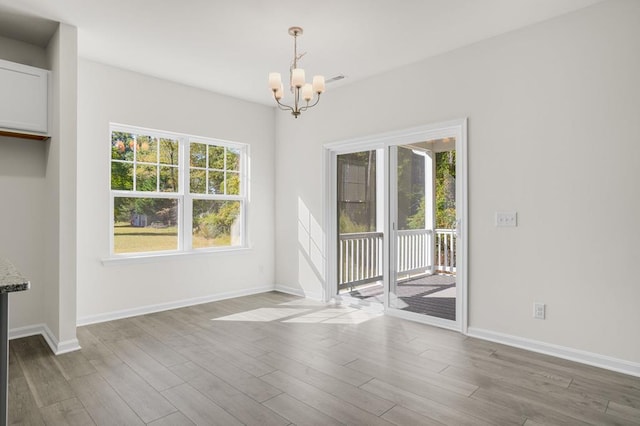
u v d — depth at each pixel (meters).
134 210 4.23
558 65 2.98
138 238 4.25
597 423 2.05
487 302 3.39
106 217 3.94
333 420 2.08
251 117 5.23
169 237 4.52
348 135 4.55
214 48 3.56
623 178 2.70
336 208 4.89
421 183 3.95
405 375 2.65
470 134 3.49
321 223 4.88
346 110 4.57
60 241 3.09
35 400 2.30
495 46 3.33
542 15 2.96
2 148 3.40
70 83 3.13
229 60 3.84
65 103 3.11
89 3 2.80
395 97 4.07
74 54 3.15
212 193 4.91
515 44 3.21
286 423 2.05
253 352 3.08
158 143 4.43
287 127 5.34
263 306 4.58
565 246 2.96
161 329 3.67
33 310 3.55
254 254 5.29
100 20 3.05
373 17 2.98
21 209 3.49
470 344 3.27
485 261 3.40
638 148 2.63
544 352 3.05
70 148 3.13
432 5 2.80
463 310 3.54
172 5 2.82
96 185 3.88
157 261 4.32
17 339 3.41
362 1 2.75
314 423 2.05
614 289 2.73
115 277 4.01
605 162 2.77
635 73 2.64
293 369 2.75
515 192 3.21
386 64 3.95
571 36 2.92
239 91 4.80
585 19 2.85
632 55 2.66
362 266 4.58
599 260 2.80
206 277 4.77
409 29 3.19
